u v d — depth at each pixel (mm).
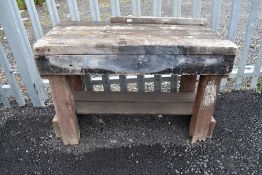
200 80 1801
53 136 2236
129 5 5457
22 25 2238
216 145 2094
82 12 5133
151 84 2895
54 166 1982
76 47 1510
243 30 4176
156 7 2215
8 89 2521
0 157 2074
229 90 2729
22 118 2467
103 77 2467
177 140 2146
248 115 2396
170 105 2109
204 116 1916
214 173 1888
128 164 1969
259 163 1950
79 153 2068
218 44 1530
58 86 1728
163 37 1645
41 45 1512
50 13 2209
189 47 1504
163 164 1961
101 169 1939
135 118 2373
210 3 5688
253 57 3291
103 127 2293
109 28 1852
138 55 1537
